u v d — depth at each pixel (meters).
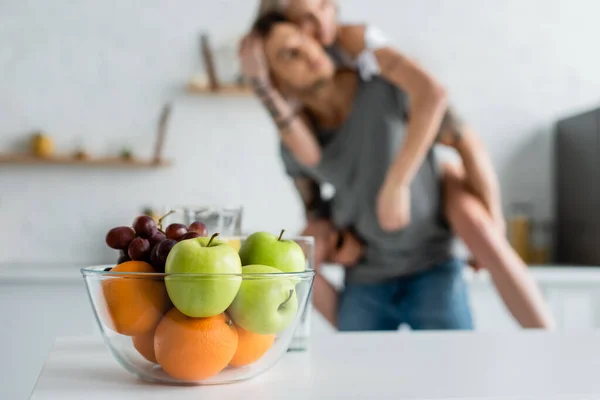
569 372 0.62
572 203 3.02
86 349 0.75
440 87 1.38
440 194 1.52
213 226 0.75
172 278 0.52
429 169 1.51
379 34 1.48
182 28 3.04
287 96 1.53
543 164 3.19
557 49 3.21
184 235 0.59
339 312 1.63
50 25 2.99
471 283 2.57
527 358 0.70
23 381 2.45
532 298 1.42
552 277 2.56
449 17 3.16
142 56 3.03
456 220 1.48
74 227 2.98
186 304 0.52
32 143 2.93
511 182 3.18
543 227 3.15
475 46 3.18
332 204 1.65
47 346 2.46
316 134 1.57
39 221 2.96
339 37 1.47
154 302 0.53
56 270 2.55
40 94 2.99
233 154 3.05
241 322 0.54
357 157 1.50
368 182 1.49
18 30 2.98
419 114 1.38
